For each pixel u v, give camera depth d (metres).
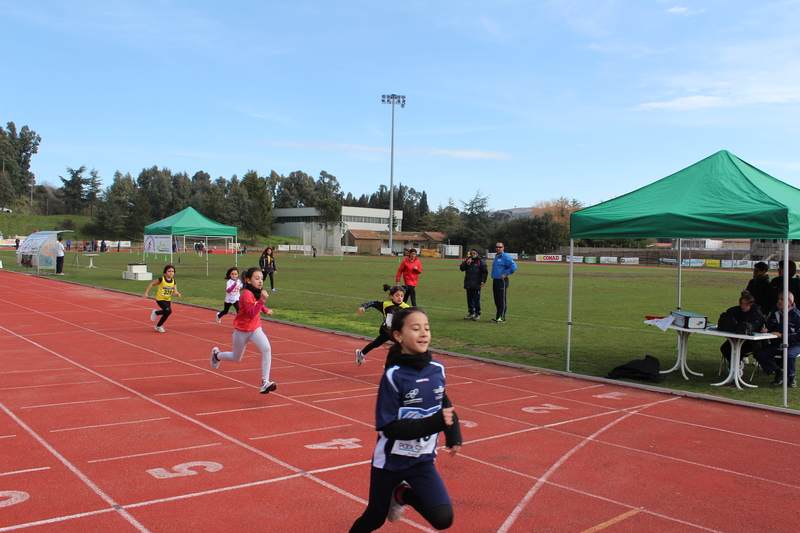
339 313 16.19
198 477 4.58
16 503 4.02
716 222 7.82
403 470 2.93
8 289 20.73
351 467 4.86
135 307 16.22
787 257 7.45
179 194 113.44
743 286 28.27
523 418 6.55
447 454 5.29
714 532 3.86
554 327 13.93
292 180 136.00
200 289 22.36
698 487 4.65
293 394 7.37
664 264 60.94
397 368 2.93
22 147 119.31
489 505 4.21
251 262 46.75
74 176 113.44
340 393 7.48
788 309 7.99
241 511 3.98
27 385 7.48
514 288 26.23
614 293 23.72
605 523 3.95
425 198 131.00
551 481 4.70
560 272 41.94
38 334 11.45
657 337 12.58
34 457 4.93
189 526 3.74
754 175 8.84
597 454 5.39
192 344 10.77
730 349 8.95
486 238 86.81
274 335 12.19
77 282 24.27
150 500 4.13
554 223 78.19
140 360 9.22
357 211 115.69
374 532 3.77
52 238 29.17
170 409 6.53
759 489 4.63
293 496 4.25
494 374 8.95
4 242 72.31
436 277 33.12
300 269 39.31
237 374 8.44
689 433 6.13
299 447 5.34
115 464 4.82
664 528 3.90
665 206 8.52
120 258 50.44
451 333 12.92
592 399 7.55
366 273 34.88
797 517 4.13
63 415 6.21
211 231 27.50
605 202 9.54
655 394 7.93
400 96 61.84
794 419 6.77
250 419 6.21
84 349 10.02
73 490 4.27
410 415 2.92
